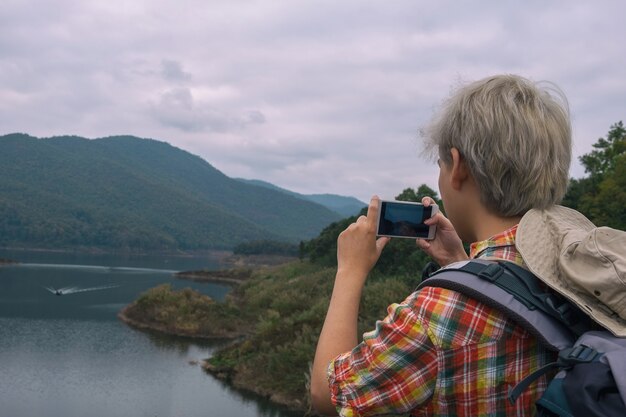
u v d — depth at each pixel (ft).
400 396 4.22
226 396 64.90
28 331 109.29
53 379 74.38
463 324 4.11
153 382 72.33
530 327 3.94
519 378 4.06
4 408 61.67
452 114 5.03
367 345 4.42
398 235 5.98
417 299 4.35
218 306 120.57
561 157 4.79
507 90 4.82
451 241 6.07
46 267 309.63
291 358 66.33
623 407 3.39
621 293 3.85
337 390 4.50
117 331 111.75
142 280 247.70
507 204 4.74
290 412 57.98
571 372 3.68
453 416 4.19
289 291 125.08
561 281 4.25
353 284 5.19
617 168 78.33
